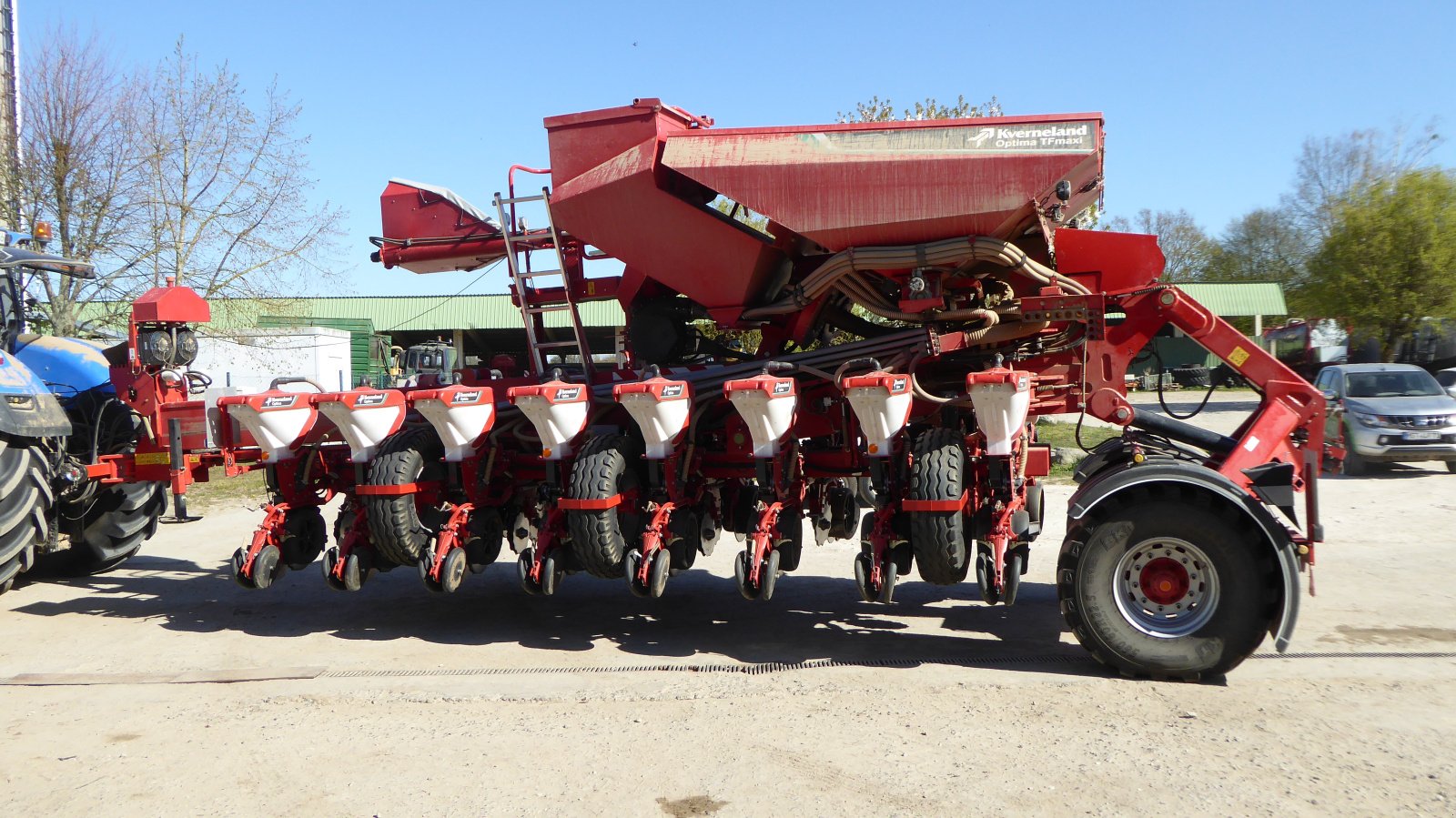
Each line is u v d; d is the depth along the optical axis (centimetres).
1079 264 581
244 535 1052
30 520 691
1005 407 488
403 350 1435
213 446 657
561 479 580
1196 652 462
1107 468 556
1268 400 532
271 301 1903
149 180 1778
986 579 507
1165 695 448
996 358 568
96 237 1736
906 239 543
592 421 616
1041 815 329
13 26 1888
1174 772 360
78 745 421
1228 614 458
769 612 643
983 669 500
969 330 587
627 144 609
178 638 615
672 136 577
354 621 656
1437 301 2527
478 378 670
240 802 358
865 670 504
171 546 989
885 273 563
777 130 558
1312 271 2773
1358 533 858
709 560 841
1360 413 1327
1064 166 502
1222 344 538
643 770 378
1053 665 504
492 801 353
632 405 541
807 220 544
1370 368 1438
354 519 608
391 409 593
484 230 698
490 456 607
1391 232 2550
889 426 516
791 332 643
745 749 396
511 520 650
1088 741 393
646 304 666
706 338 716
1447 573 690
